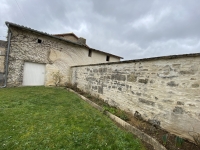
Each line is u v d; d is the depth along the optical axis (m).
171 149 1.88
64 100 4.63
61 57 8.70
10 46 6.54
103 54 12.33
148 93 2.89
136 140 2.20
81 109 3.73
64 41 8.65
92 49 10.73
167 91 2.47
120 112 3.48
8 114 2.85
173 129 2.30
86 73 6.43
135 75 3.32
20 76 6.94
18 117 2.74
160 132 2.41
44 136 2.09
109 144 2.02
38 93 5.40
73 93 6.24
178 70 2.29
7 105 3.44
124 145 2.01
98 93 5.17
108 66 4.58
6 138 1.94
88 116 3.19
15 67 6.75
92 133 2.32
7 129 2.21
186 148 1.89
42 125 2.48
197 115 1.96
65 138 2.08
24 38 6.99
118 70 4.02
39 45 7.58
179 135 2.19
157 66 2.72
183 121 2.15
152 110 2.76
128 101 3.50
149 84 2.88
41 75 7.88
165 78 2.53
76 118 2.98
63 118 2.92
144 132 2.41
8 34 6.46
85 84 6.48
